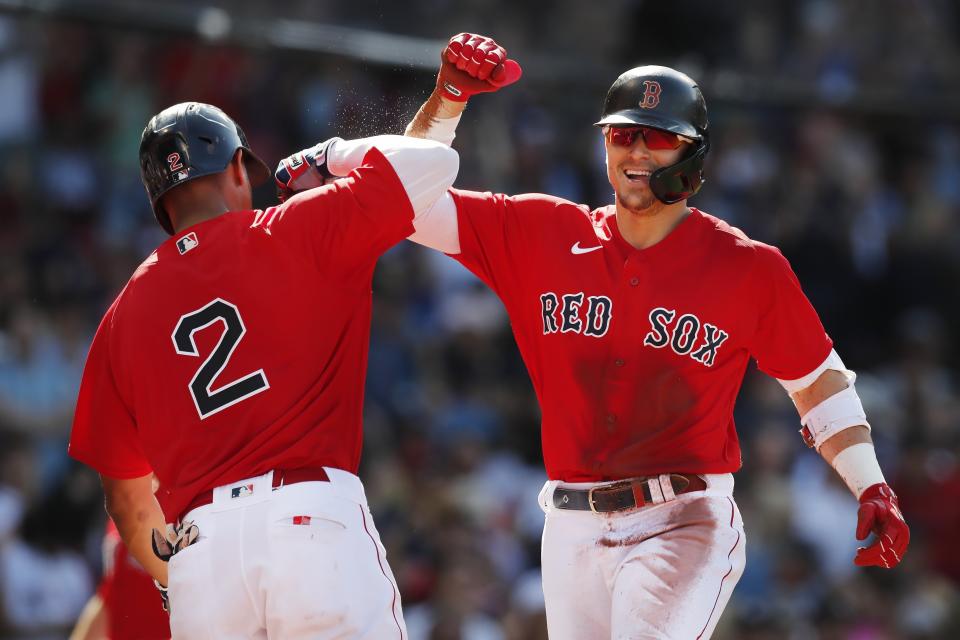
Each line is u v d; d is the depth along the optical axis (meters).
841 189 51.44
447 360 42.47
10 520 32.62
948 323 49.62
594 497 14.67
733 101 40.34
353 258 13.80
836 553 39.09
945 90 56.91
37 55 43.94
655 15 53.38
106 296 40.47
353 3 50.88
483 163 47.66
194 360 13.62
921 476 40.72
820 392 15.17
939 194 54.03
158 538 14.15
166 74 46.00
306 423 13.52
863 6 57.19
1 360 36.12
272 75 46.31
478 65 14.38
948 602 37.56
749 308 14.69
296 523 13.12
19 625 31.53
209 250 13.88
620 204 14.98
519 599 32.31
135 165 44.94
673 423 14.59
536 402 42.00
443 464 38.12
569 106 49.97
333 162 14.92
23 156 42.62
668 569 14.18
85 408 14.60
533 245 15.16
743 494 39.03
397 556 34.66
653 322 14.61
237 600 13.19
